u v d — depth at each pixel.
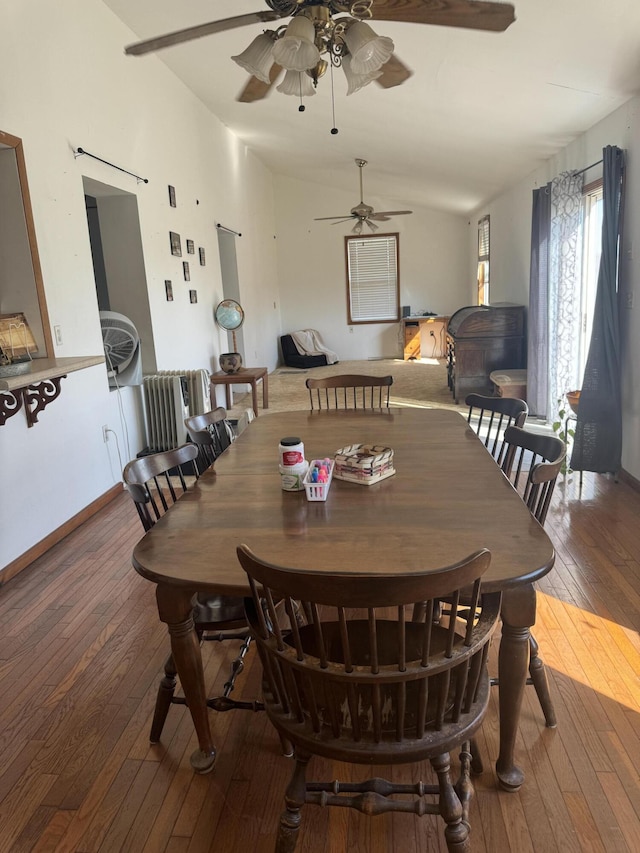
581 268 4.86
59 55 3.51
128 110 4.46
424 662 1.16
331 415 3.02
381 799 1.29
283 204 10.57
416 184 8.30
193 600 1.54
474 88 4.05
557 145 4.93
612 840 1.41
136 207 4.61
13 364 2.43
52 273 3.41
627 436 3.83
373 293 10.77
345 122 5.80
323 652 1.16
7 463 2.91
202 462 2.61
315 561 1.39
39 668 2.18
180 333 5.57
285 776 1.66
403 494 1.80
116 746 1.79
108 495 3.96
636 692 1.91
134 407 4.53
